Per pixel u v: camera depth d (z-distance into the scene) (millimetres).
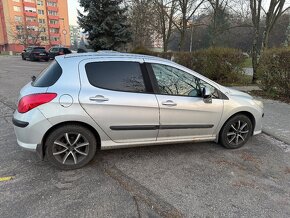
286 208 2963
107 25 22438
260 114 4648
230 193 3215
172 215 2787
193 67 12484
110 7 21984
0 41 77000
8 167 3697
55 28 81375
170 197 3096
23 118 3389
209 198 3100
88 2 22188
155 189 3250
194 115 4055
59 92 3404
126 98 3641
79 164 3674
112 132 3701
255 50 11352
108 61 3699
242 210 2904
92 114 3516
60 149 3588
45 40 78750
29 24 74062
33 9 75625
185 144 4637
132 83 3734
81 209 2836
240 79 11586
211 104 4137
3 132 5031
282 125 5816
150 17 26406
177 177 3547
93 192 3150
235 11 19250
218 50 11508
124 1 25453
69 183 3334
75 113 3439
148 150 4355
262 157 4242
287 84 8062
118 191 3186
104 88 3602
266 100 8242
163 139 4023
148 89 3801
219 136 4445
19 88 10070
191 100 4000
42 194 3086
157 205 2941
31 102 3363
